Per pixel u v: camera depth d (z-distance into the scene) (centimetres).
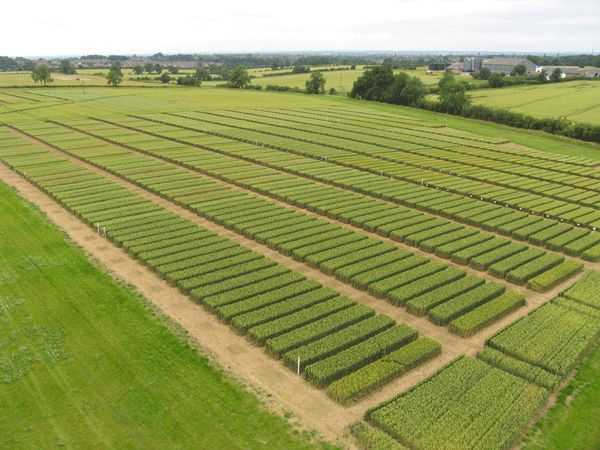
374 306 4581
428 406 3111
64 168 8969
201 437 2855
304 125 14900
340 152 11156
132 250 5403
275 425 2969
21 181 8294
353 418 3066
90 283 4791
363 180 8850
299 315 4166
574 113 17525
